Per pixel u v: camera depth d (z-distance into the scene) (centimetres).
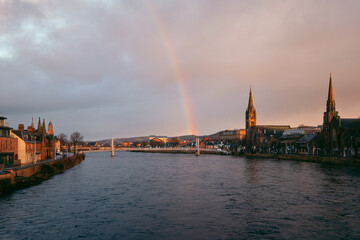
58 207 4650
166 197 5459
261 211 4416
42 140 12125
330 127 15225
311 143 16762
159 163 14775
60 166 9912
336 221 3900
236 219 4028
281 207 4634
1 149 8044
